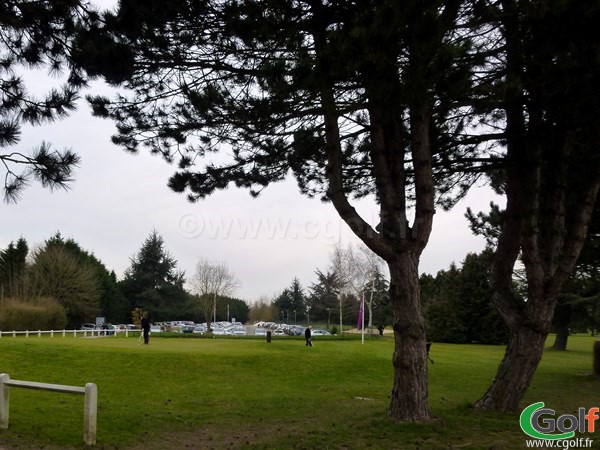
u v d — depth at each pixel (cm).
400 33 724
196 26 862
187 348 2133
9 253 6019
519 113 1065
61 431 885
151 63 911
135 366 1695
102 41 821
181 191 1176
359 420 970
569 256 1013
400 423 892
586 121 987
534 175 1034
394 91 755
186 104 1014
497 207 1408
